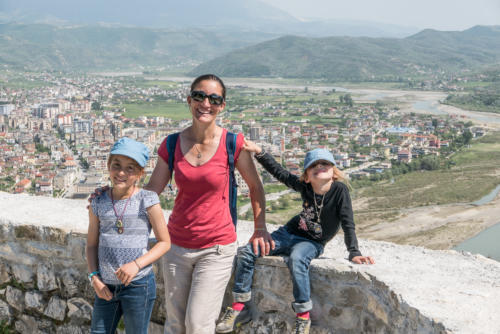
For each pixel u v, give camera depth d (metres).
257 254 3.10
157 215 2.83
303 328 2.91
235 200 3.09
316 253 3.09
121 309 2.93
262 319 3.22
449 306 2.42
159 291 3.53
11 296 4.01
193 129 2.99
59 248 3.74
